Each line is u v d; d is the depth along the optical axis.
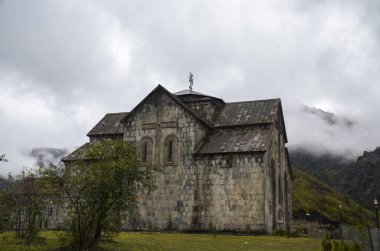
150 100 42.62
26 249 19.72
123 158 20.31
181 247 24.42
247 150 37.62
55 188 20.22
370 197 145.38
